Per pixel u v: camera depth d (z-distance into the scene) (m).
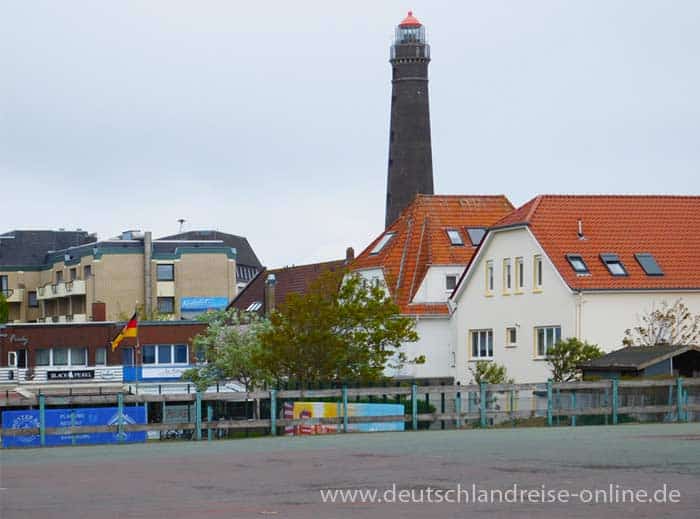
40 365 109.19
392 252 83.31
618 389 49.00
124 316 133.38
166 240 164.88
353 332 61.50
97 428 42.81
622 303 67.19
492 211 85.69
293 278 112.38
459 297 77.50
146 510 23.55
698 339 67.44
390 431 46.06
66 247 167.75
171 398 44.16
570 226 70.50
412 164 122.75
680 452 33.06
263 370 64.62
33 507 24.38
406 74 123.12
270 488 26.50
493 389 47.75
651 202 73.06
